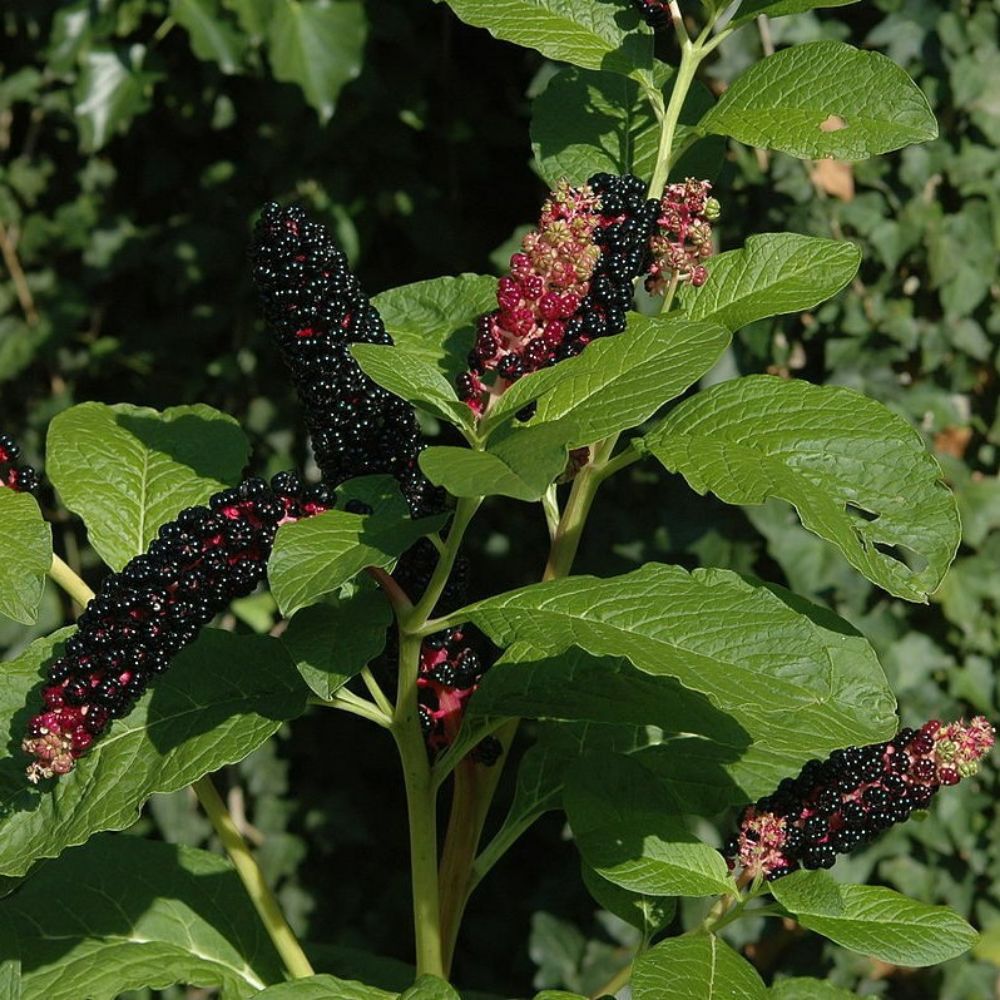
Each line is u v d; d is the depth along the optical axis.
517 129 2.50
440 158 2.50
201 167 2.56
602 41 1.30
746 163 2.12
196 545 1.14
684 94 1.30
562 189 1.16
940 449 2.24
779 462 1.18
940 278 2.17
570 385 1.14
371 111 2.42
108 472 1.32
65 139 2.62
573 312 1.17
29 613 1.16
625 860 1.24
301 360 1.17
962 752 1.23
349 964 1.49
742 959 1.20
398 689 1.22
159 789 1.19
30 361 2.61
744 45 2.10
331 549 1.12
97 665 1.14
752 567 2.16
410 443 1.20
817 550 2.11
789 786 1.25
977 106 2.17
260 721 1.21
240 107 2.49
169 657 1.15
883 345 2.20
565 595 1.15
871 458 1.20
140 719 1.21
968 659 2.18
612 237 1.18
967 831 2.23
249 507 1.15
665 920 1.30
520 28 1.29
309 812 2.48
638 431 2.12
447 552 1.16
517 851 2.42
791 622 1.12
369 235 2.48
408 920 2.52
